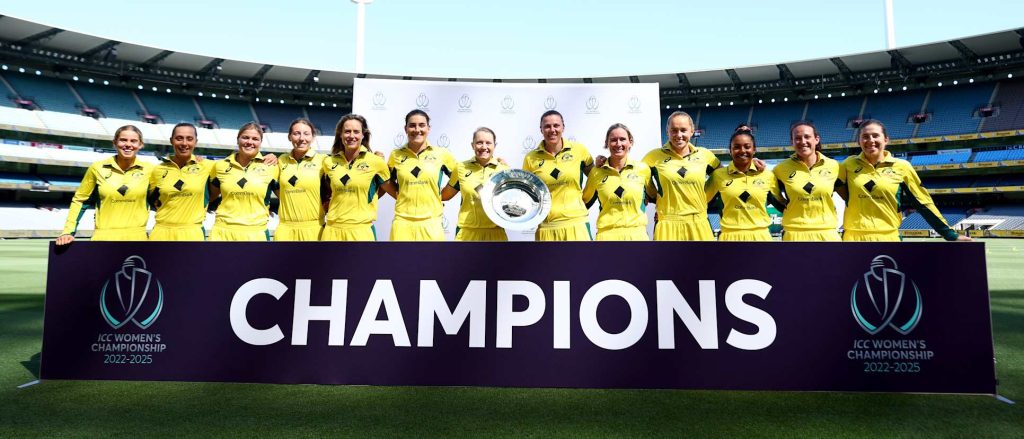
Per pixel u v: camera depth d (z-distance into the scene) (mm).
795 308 2412
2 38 23312
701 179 4066
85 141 26750
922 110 27938
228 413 2180
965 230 24172
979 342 2355
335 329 2510
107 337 2568
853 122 28703
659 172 4125
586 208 4203
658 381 2408
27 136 25047
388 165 4285
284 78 28141
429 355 2475
